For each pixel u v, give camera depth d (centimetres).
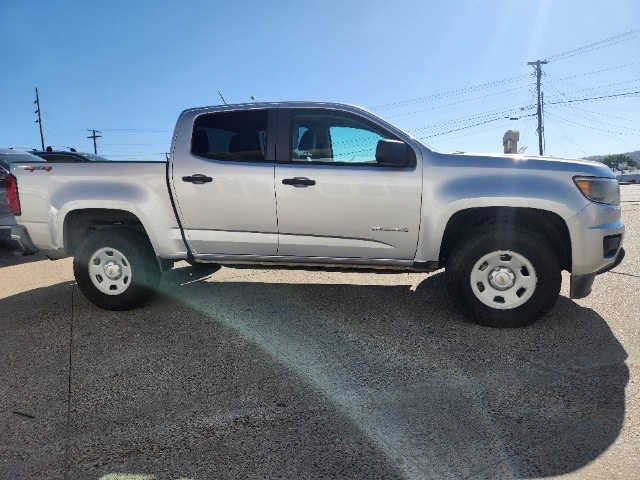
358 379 322
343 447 249
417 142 411
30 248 480
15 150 877
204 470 235
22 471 238
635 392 293
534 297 389
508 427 262
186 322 439
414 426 266
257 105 437
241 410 287
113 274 464
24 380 336
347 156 420
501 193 384
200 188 432
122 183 451
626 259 623
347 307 470
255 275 611
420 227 405
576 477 222
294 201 417
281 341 389
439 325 414
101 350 383
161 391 313
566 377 315
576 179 383
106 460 245
